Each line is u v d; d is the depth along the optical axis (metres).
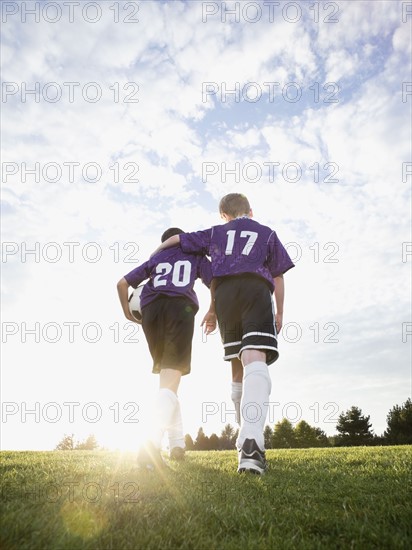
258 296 3.68
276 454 5.54
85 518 1.86
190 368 3.76
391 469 3.38
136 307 4.21
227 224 4.11
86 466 3.49
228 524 1.97
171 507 2.09
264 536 1.85
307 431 49.38
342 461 4.12
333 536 1.85
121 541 1.65
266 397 3.45
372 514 2.08
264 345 3.56
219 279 3.87
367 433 47.34
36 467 3.49
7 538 1.54
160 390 3.57
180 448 4.48
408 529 1.88
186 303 3.79
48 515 1.84
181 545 1.69
